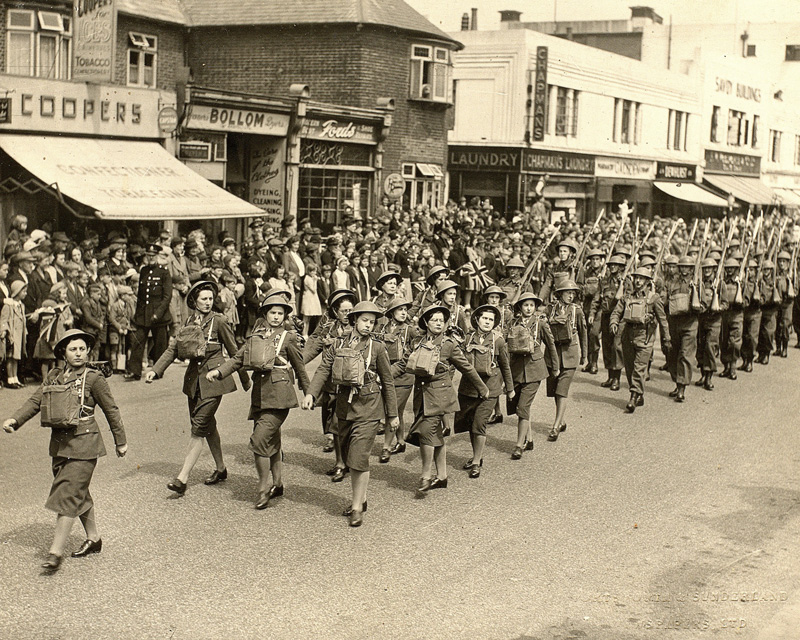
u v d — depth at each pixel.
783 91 62.16
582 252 16.78
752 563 7.70
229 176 24.45
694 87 48.72
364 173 27.98
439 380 9.13
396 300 10.10
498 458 10.66
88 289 13.73
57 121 18.39
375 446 11.06
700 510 9.03
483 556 7.61
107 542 7.57
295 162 24.50
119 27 23.53
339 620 6.32
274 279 16.25
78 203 18.52
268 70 28.98
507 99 34.19
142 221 20.14
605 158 40.31
